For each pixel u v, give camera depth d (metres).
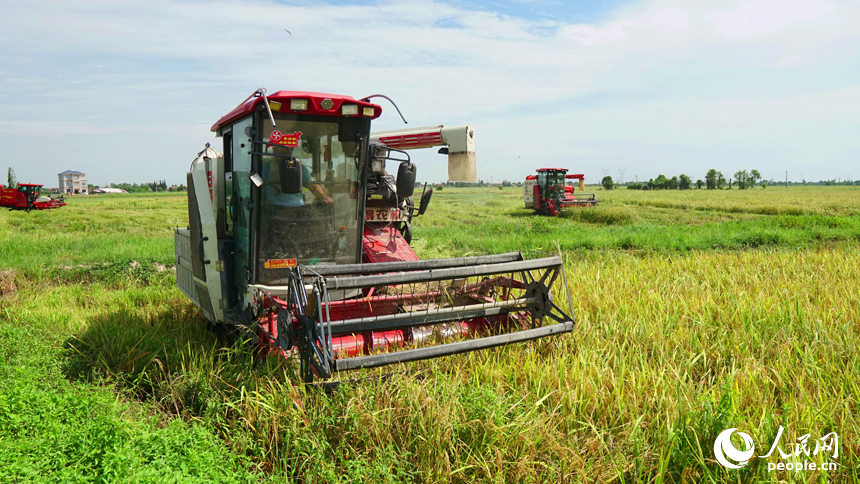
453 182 7.75
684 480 3.16
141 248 13.80
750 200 44.88
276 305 4.63
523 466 3.17
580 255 13.42
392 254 6.36
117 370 5.25
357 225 5.80
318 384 4.02
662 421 3.63
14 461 2.89
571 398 3.93
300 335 4.24
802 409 3.66
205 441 3.46
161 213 31.77
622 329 5.51
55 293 9.11
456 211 33.59
